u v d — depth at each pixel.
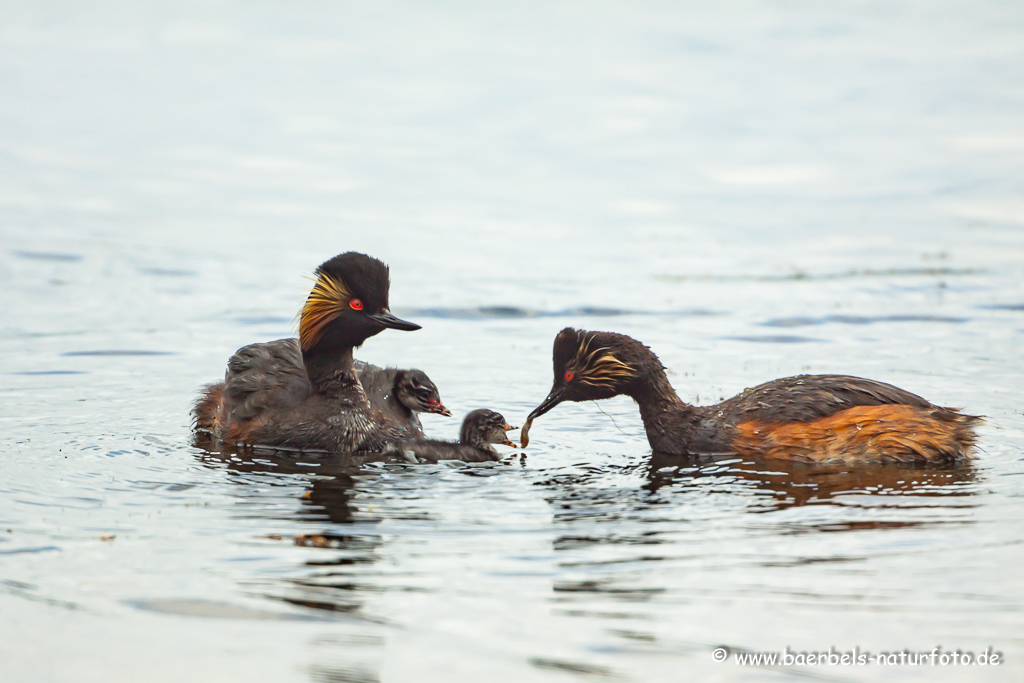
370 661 7.21
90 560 8.71
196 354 16.62
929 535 9.22
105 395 14.58
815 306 19.14
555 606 7.95
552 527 9.58
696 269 21.64
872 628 7.59
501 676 7.03
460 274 21.25
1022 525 9.42
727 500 10.38
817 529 9.44
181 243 23.02
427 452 12.27
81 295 19.56
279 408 12.80
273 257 22.16
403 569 8.59
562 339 13.15
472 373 15.91
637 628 7.63
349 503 10.30
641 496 10.58
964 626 7.59
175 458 11.98
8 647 7.35
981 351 16.48
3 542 9.06
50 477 11.03
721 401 13.43
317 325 12.68
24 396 14.45
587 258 22.41
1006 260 21.67
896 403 11.85
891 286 20.20
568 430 13.52
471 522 9.73
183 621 7.70
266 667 7.14
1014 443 12.23
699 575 8.45
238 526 9.55
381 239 23.62
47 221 24.25
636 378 12.73
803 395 12.13
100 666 7.14
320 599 8.04
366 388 13.56
